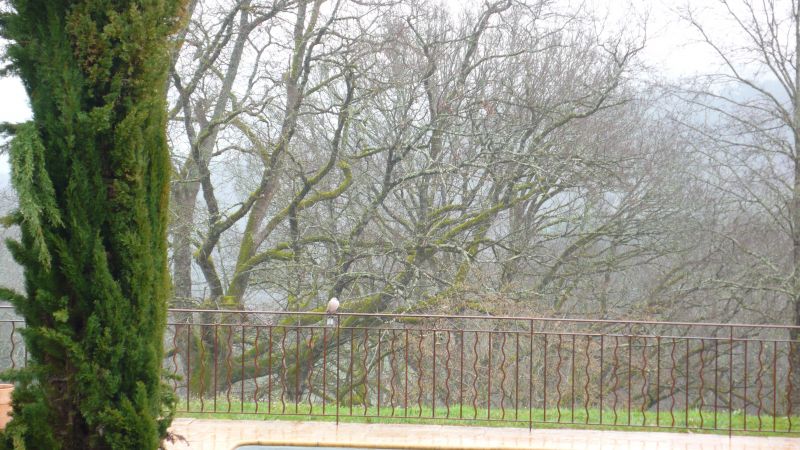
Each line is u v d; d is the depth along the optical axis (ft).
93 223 13.65
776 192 46.26
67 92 13.28
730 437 21.85
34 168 13.15
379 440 20.61
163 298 14.84
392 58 43.78
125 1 13.73
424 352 38.70
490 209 46.26
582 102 45.11
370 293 48.14
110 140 13.67
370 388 47.73
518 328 41.75
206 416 23.53
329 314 22.11
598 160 44.80
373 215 45.70
